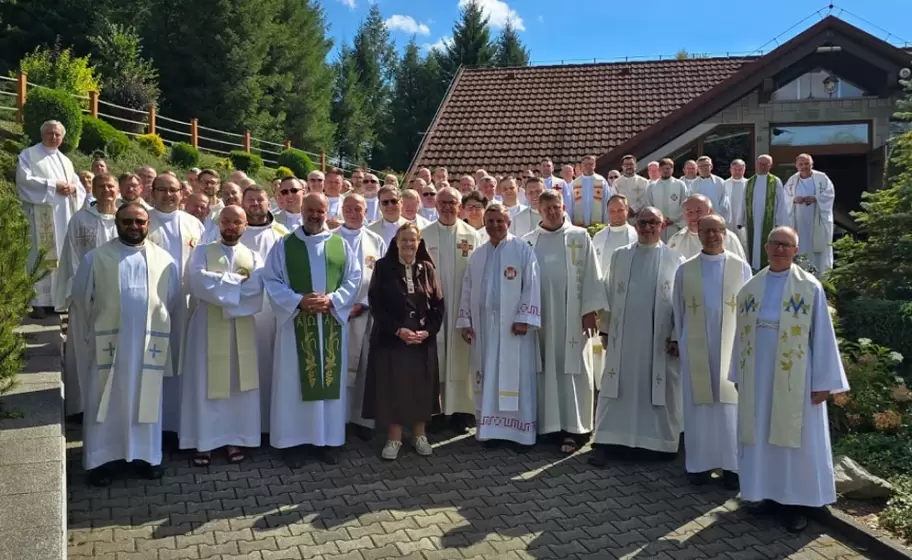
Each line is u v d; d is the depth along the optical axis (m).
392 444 6.34
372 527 5.06
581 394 6.75
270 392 6.50
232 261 6.14
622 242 7.83
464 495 5.63
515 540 4.93
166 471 5.93
